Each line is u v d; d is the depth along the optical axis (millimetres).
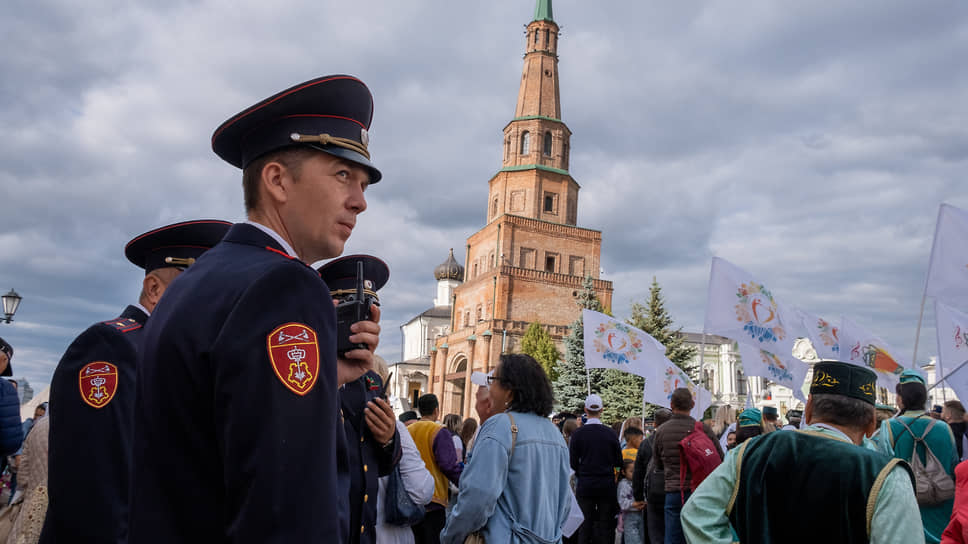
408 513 4332
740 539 2895
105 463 2453
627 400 36906
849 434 3033
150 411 1358
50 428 2549
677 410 8039
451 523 3947
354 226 1804
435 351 54406
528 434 4117
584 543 8852
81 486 2414
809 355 51188
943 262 6664
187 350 1334
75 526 2391
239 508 1187
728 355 63656
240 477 1189
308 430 1255
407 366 69375
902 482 2654
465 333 49375
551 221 50500
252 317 1305
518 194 51125
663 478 8039
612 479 8984
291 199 1710
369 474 3523
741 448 3039
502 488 3934
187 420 1319
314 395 1291
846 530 2643
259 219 1716
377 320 1899
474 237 52969
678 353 39469
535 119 52062
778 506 2811
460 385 53094
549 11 55000
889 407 8273
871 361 10289
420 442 6180
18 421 4898
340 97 1777
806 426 3221
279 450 1202
